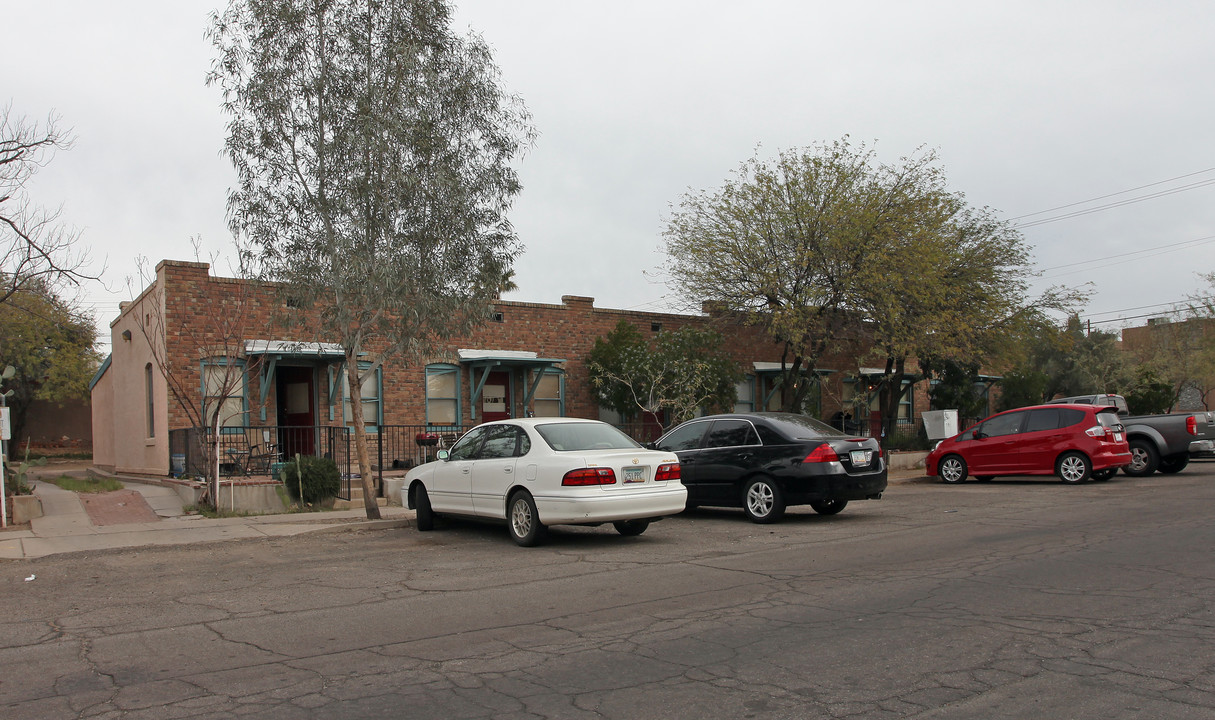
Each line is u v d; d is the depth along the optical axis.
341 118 13.19
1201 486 16.48
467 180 13.49
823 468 12.25
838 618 6.65
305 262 13.18
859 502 15.59
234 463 16.20
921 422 32.50
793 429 12.86
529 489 10.77
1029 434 18.44
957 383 28.64
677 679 5.23
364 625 6.85
